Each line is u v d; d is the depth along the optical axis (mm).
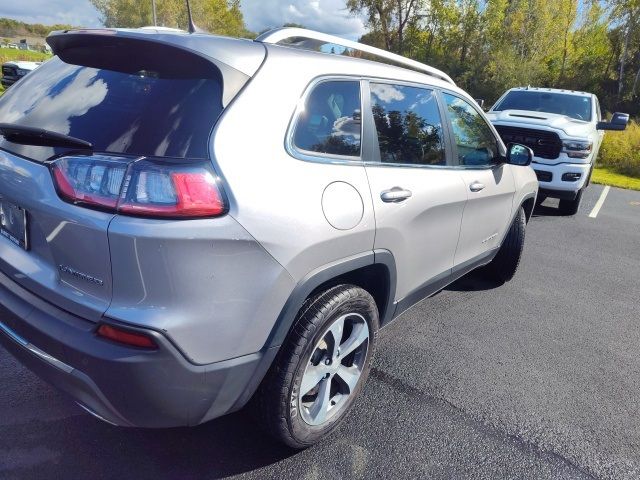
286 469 2330
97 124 1891
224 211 1750
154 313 1686
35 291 1949
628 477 2467
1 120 2195
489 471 2424
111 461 2295
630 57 42469
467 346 3623
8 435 2387
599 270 5727
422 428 2682
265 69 2023
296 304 2012
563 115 8914
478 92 41438
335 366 2391
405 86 2846
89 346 1713
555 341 3834
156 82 1963
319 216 2047
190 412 1872
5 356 3014
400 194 2529
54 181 1796
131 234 1629
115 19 34375
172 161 1726
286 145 2014
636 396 3168
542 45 41719
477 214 3574
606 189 12047
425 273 3082
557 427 2791
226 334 1822
